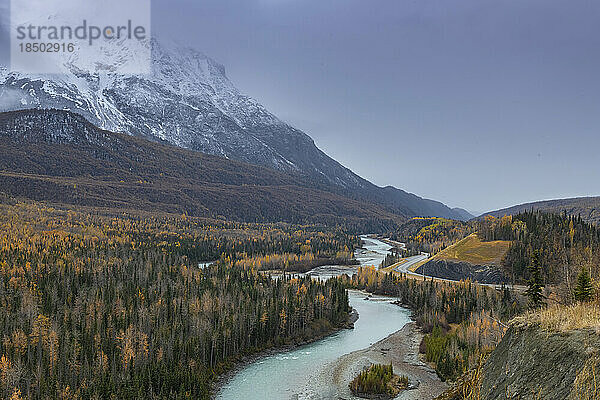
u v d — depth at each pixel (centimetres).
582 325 3400
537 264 9912
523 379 3394
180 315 11631
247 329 11275
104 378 8106
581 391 2881
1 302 11619
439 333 11812
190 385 8462
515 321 4053
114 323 10650
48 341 9506
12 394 7725
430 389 8694
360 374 9138
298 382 9219
